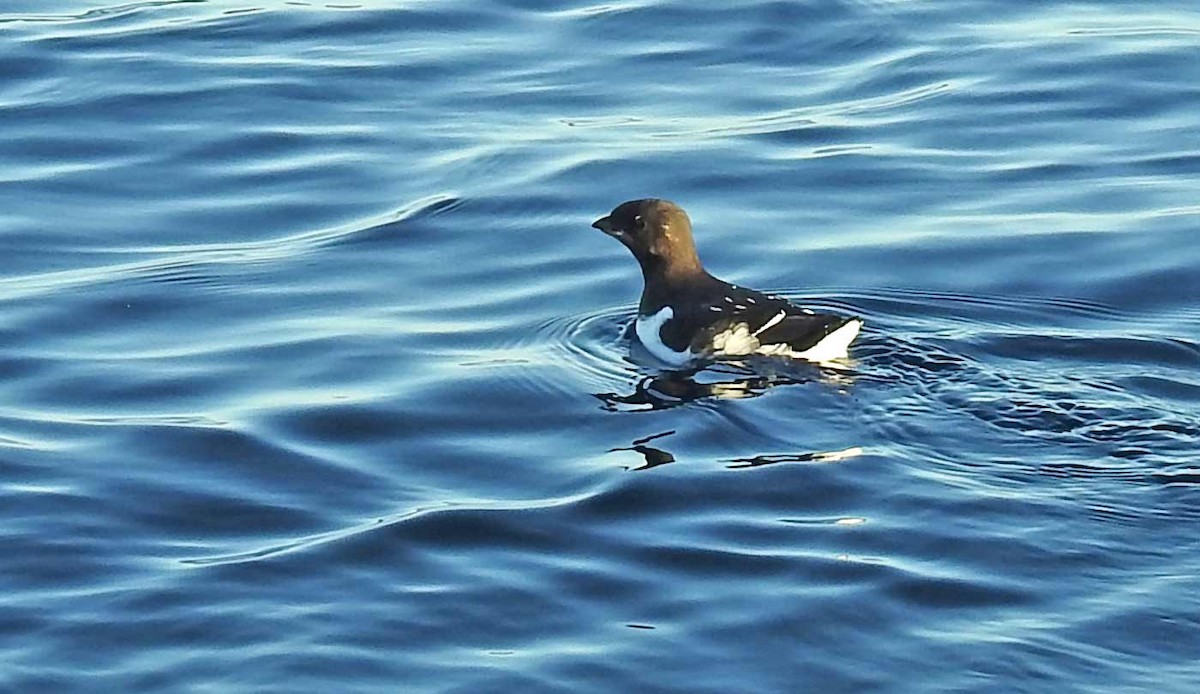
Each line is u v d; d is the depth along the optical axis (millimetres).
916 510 12250
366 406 14117
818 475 12773
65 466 13125
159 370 14820
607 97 20812
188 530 12281
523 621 11117
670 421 13789
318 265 16984
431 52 22047
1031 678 10430
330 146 19641
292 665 10648
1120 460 12836
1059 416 13500
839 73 21422
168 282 16547
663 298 15469
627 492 12656
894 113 20297
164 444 13492
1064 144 19438
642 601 11312
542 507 12492
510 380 14570
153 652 10805
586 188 18547
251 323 15750
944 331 15289
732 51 21984
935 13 22953
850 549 11820
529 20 22953
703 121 20125
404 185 18703
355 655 10742
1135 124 19875
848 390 14062
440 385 14500
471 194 18453
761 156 19188
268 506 12602
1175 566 11492
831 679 10484
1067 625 10914
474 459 13305
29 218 17969
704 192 18453
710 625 11023
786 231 17578
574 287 16547
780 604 11219
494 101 20750
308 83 21188
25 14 23172
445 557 11875
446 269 16938
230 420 13898
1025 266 16672
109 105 20609
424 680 10492
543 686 10422
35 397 14344
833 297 16125
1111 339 14945
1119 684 10367
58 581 11594
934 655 10664
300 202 18391
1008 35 22250
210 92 20922
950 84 20969
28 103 20672
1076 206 17953
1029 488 12469
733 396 14094
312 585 11531
